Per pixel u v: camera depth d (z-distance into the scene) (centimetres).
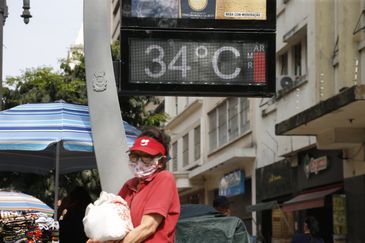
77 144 641
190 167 3591
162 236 422
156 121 2042
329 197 1762
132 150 434
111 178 589
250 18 780
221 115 3005
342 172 1733
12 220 1403
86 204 826
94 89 602
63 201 831
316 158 1892
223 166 2805
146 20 757
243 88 775
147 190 427
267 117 2325
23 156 910
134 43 754
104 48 609
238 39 776
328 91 1723
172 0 764
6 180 1867
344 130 1597
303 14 1902
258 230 2284
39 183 1820
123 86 746
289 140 2044
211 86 764
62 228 814
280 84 1955
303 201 1856
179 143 3912
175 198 432
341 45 1596
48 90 2069
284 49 2150
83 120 669
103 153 595
